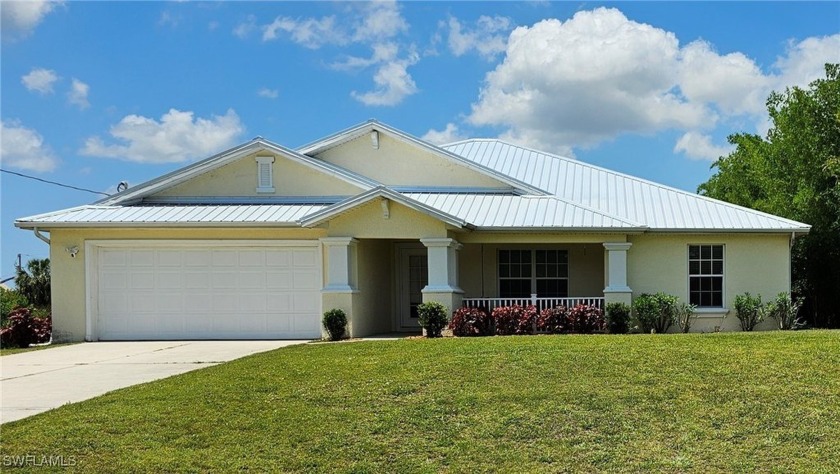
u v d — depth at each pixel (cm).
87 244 1938
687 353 1205
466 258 2111
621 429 893
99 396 1070
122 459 815
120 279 1950
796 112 2702
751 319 1931
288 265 1923
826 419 905
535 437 877
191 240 1930
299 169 2064
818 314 2611
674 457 817
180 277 1942
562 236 1902
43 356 1598
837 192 2522
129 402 1015
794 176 2762
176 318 1938
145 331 1941
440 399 998
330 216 1812
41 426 913
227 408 981
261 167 2072
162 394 1052
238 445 859
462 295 1956
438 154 2166
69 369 1376
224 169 2084
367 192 1805
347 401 1004
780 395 985
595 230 1866
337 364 1216
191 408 981
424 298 1823
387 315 2166
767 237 1964
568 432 889
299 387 1073
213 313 1934
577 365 1139
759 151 3209
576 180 2320
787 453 823
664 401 974
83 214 1966
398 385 1061
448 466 808
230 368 1237
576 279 2098
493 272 2105
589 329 1820
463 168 2164
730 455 821
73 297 1939
